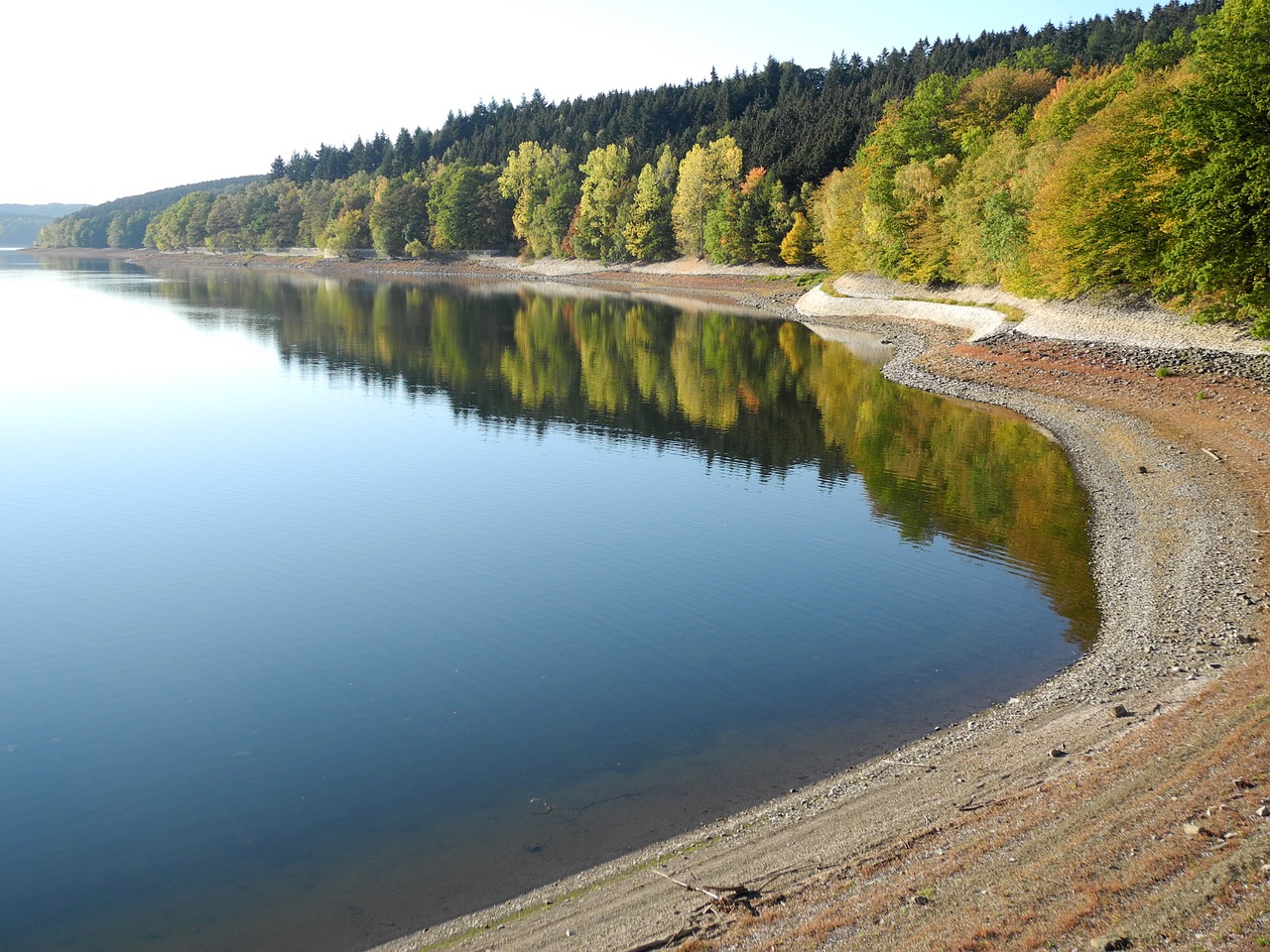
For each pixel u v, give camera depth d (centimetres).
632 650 2258
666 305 11500
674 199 15175
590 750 1788
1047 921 1030
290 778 1712
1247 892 1001
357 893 1371
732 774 1683
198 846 1509
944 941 1036
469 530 3219
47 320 9388
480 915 1297
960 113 9744
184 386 5969
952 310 7938
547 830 1520
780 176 13438
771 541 3066
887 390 5703
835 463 4088
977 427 4647
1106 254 5562
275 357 7206
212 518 3347
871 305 9388
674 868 1359
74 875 1441
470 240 19112
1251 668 1784
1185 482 3353
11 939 1295
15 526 3250
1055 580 2647
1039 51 13212
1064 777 1427
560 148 18750
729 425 4872
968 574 2727
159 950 1262
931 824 1359
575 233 16875
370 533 3189
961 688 2008
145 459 4153
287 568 2852
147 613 2514
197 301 11881
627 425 4894
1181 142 4838
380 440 4553
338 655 2250
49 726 1927
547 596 2616
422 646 2302
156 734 1886
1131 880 1073
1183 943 951
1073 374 5250
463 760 1761
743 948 1108
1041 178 6862
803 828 1434
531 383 6156
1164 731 1531
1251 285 4388
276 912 1335
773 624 2400
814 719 1889
